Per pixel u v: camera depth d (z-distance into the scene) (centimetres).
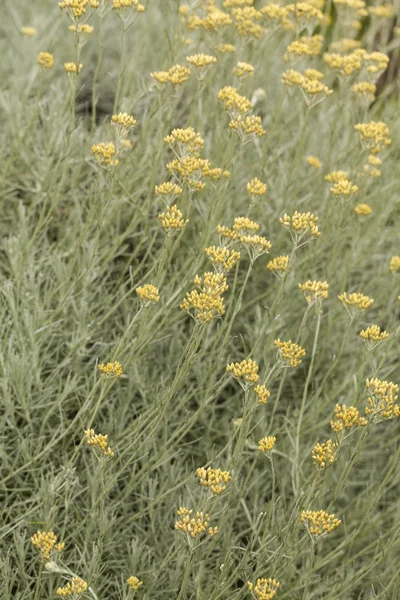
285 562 154
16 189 198
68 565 160
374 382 142
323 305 189
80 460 168
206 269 172
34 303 174
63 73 236
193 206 186
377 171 184
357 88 184
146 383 175
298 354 145
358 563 167
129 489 157
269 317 152
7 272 185
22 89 218
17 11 247
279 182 199
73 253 176
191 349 146
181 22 193
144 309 151
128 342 165
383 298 193
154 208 190
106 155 156
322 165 203
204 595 148
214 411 177
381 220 199
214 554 163
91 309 173
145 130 184
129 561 162
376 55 184
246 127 159
